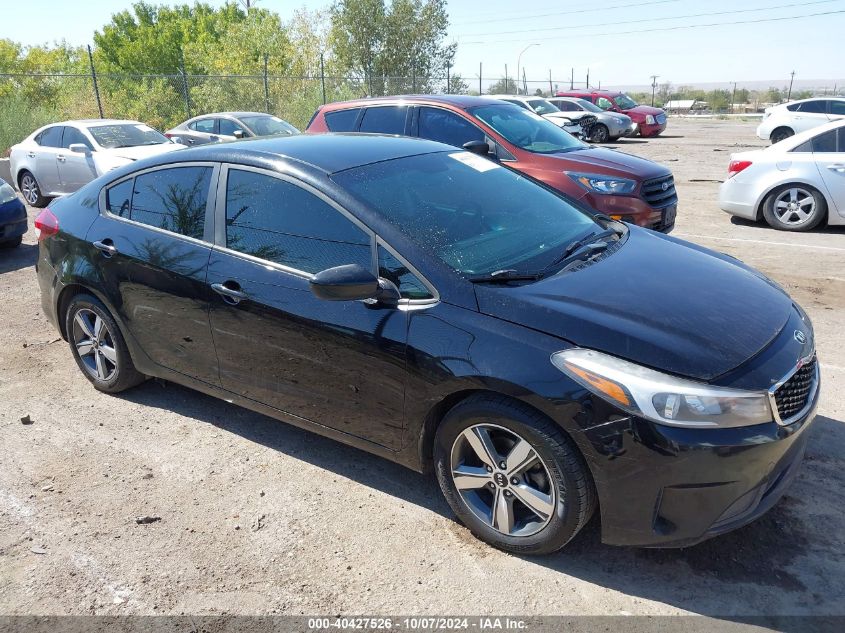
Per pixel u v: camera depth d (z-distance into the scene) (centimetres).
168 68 4638
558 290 297
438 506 337
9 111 1755
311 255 336
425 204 344
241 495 349
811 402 284
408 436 315
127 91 2070
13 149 1241
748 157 924
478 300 293
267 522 327
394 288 307
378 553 303
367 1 3175
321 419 347
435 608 271
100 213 433
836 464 353
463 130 753
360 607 272
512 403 279
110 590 286
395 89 2762
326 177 341
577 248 347
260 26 3056
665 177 715
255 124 1425
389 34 3200
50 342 562
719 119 3800
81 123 1177
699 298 302
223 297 361
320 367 333
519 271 312
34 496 351
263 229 355
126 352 440
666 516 263
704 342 270
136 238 405
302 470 371
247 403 380
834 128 869
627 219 682
